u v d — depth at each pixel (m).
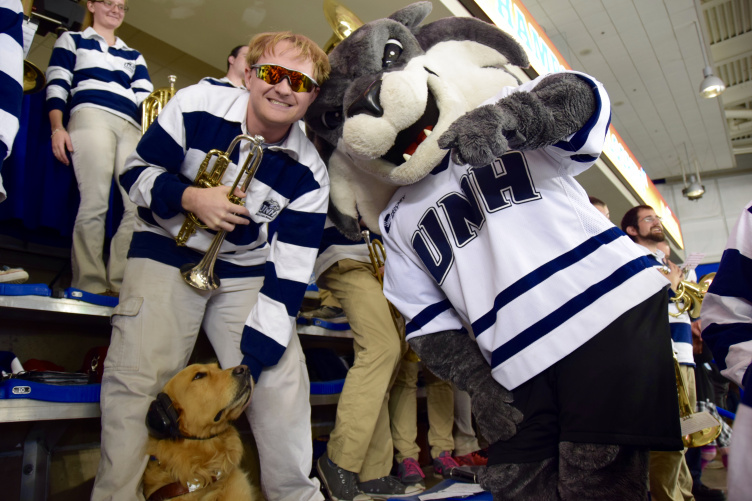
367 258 2.38
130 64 2.81
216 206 1.52
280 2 3.79
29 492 1.92
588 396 1.07
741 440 0.94
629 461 1.05
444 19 1.60
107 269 2.66
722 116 10.15
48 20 3.03
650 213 3.26
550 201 1.24
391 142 1.30
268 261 1.77
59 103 2.52
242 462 2.56
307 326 2.65
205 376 1.58
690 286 2.61
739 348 1.13
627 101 9.48
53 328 2.35
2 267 1.95
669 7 7.12
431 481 2.68
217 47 4.38
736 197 12.84
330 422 3.35
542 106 1.08
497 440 1.18
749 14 7.77
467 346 1.34
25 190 2.49
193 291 1.68
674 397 1.06
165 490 1.50
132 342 1.56
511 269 1.19
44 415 1.66
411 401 2.68
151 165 1.65
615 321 1.11
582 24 7.41
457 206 1.34
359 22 1.97
